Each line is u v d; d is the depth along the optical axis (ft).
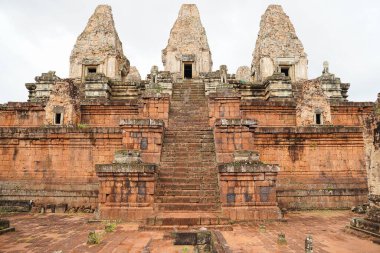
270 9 100.22
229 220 35.40
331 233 33.24
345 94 89.30
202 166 46.91
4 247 27.84
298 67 96.89
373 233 29.96
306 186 55.52
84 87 85.20
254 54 105.81
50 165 57.16
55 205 51.03
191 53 114.62
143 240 29.73
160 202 41.14
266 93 83.46
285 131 57.67
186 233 28.50
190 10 118.83
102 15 101.40
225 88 69.00
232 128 48.93
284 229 35.40
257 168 40.91
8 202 51.24
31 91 87.76
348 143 58.39
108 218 40.29
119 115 70.54
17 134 57.93
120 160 42.70
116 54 99.76
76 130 57.26
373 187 32.73
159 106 60.23
